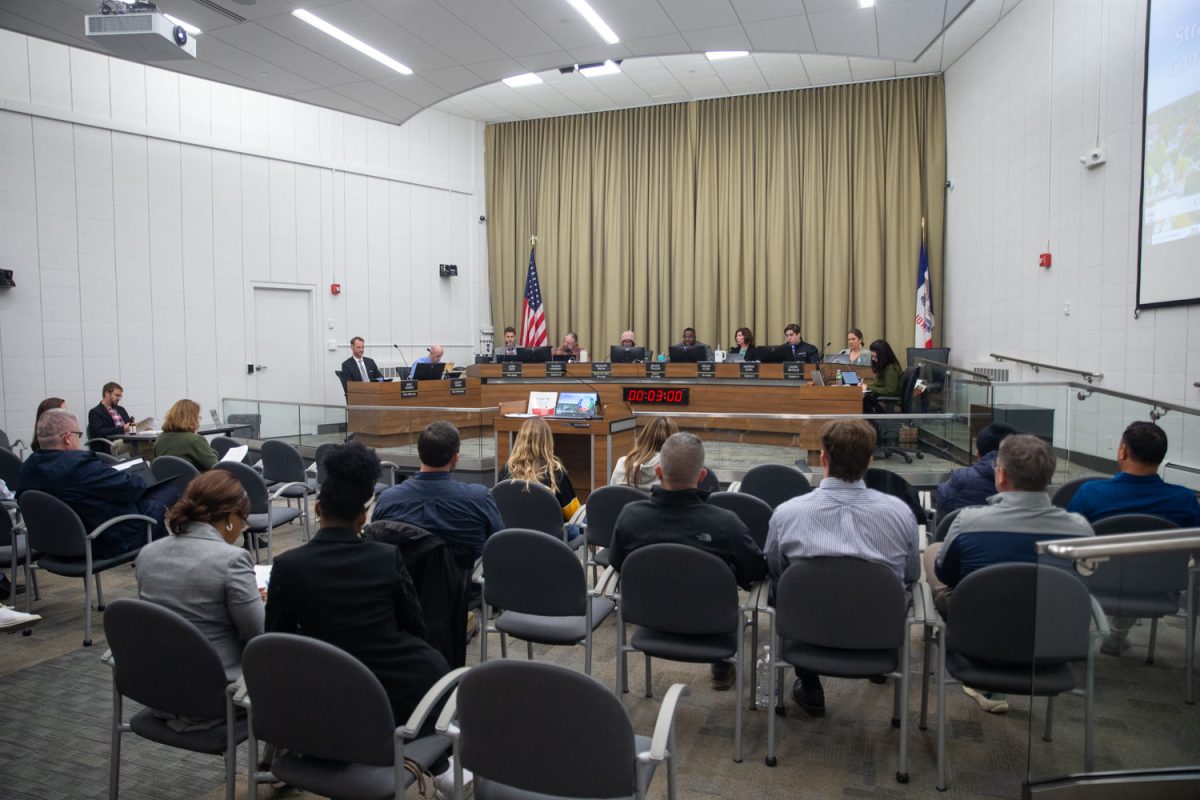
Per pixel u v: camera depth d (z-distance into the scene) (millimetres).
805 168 10633
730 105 10984
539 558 2703
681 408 7324
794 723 2854
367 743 1749
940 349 9219
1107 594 2086
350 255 10766
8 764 2594
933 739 2719
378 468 2006
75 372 8289
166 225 8961
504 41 6465
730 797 2375
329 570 1905
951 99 9758
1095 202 6477
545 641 2771
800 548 2543
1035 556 2371
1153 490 2809
